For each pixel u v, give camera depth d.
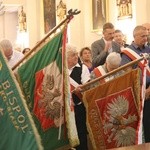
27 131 3.00
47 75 3.86
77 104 4.80
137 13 11.96
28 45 17.84
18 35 19.12
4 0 19.64
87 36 14.25
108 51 5.61
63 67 3.78
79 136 4.88
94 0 14.12
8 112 3.07
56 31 4.17
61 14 16.23
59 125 3.83
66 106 3.78
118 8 13.06
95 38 14.19
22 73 3.96
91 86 4.67
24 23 18.77
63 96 3.79
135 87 4.49
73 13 3.73
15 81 3.09
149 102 4.99
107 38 5.69
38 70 3.90
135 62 4.46
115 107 4.57
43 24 17.42
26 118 3.01
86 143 4.93
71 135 3.77
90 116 4.62
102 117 4.60
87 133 4.91
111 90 4.59
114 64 4.64
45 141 3.86
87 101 4.63
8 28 21.47
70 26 14.38
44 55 3.89
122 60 4.96
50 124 3.87
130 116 4.51
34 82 3.91
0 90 3.11
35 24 17.69
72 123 3.82
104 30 5.72
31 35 17.69
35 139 2.96
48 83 3.86
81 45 14.36
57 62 3.83
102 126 4.59
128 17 12.71
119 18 13.02
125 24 12.83
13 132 3.03
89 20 14.27
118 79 4.59
